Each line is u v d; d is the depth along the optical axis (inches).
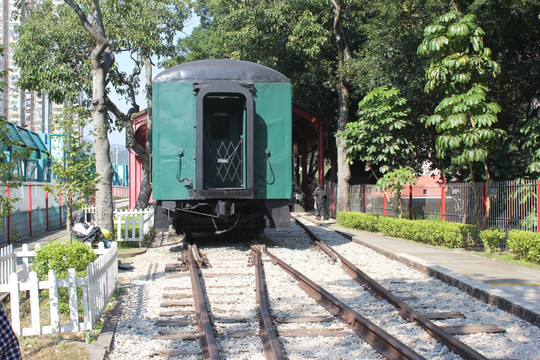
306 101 1023.6
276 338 202.2
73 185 429.1
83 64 722.8
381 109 599.2
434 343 208.5
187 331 227.0
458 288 313.0
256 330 225.0
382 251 471.5
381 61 686.5
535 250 381.4
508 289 287.9
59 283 232.4
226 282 334.6
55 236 673.0
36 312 228.5
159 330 229.5
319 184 900.6
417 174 772.6
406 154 631.2
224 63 488.7
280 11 786.2
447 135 459.5
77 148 439.2
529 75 625.9
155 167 468.1
